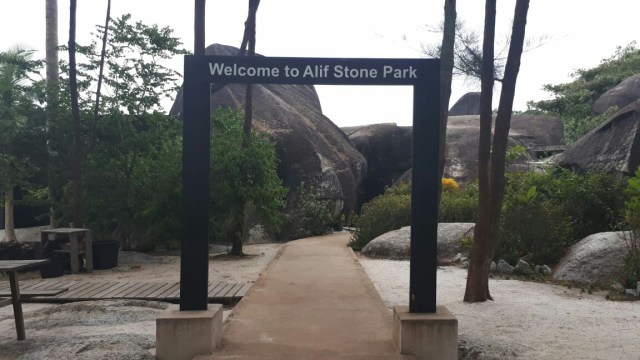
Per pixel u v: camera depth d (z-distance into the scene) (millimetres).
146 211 12898
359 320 5840
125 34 13070
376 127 28047
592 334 5609
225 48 26719
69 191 13320
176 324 4504
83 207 13180
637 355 4883
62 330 5789
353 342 4977
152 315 6574
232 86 23062
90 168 13133
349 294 7340
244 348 4770
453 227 12102
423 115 4750
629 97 26266
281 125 21062
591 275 8766
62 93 13164
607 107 26750
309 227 18234
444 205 14148
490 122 7305
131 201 13469
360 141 27312
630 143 13414
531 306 6969
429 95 4746
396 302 7422
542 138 26156
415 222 4734
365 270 10219
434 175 4734
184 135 4703
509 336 5527
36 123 13164
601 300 7418
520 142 24594
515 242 10242
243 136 13492
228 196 13125
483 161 7273
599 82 33062
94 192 13219
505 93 7234
